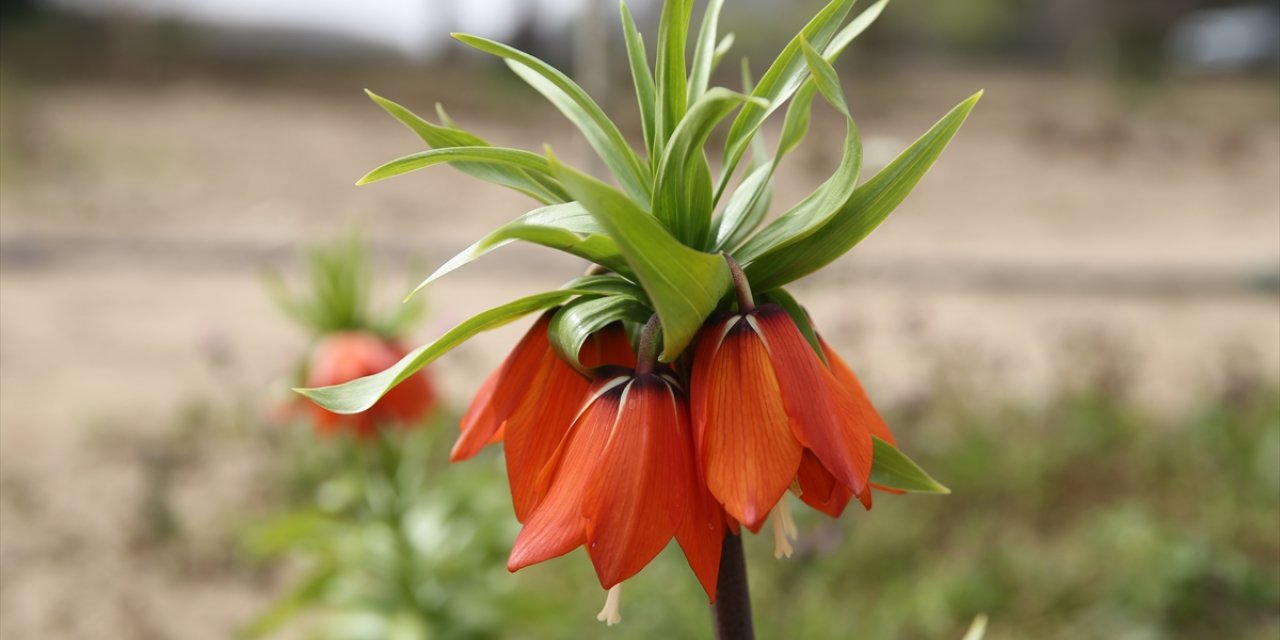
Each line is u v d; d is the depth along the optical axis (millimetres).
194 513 5648
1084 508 5180
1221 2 29344
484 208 12266
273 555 5262
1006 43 28500
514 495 1261
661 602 4102
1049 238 10820
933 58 27672
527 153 1195
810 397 1112
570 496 1136
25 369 7512
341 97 19719
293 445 5992
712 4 1342
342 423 3418
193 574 5176
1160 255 9820
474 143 1345
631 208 1025
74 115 16672
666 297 1081
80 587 5066
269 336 8023
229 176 13469
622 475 1112
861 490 1092
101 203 11875
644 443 1122
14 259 10125
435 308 8156
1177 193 13453
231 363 7164
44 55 20766
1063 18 28516
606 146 1297
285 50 24266
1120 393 5996
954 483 5316
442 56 22859
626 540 1095
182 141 15336
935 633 4266
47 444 6418
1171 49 27875
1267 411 5797
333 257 3422
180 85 20031
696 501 1130
